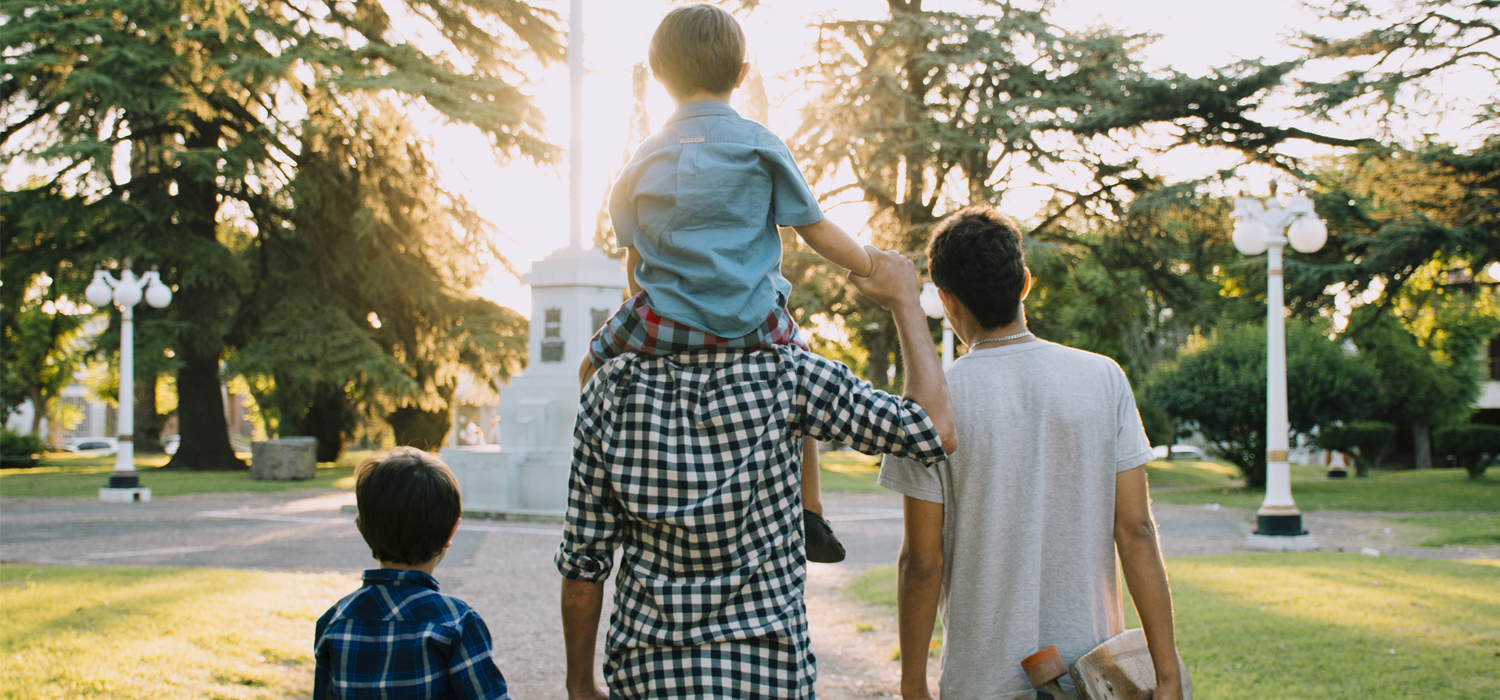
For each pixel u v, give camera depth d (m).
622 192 1.99
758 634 1.78
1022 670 2.18
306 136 23.59
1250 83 22.88
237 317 27.91
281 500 18.59
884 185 27.88
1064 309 36.12
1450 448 26.27
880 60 27.97
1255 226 12.24
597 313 14.81
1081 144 25.31
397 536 2.31
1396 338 29.66
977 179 26.42
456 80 24.97
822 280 28.02
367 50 24.81
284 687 5.20
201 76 24.53
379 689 2.21
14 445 31.81
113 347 25.02
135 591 7.28
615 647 1.86
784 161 1.92
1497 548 11.98
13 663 5.06
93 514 15.78
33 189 24.89
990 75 26.16
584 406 1.94
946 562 2.29
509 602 8.03
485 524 13.56
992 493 2.22
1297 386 20.62
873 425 1.89
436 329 28.59
